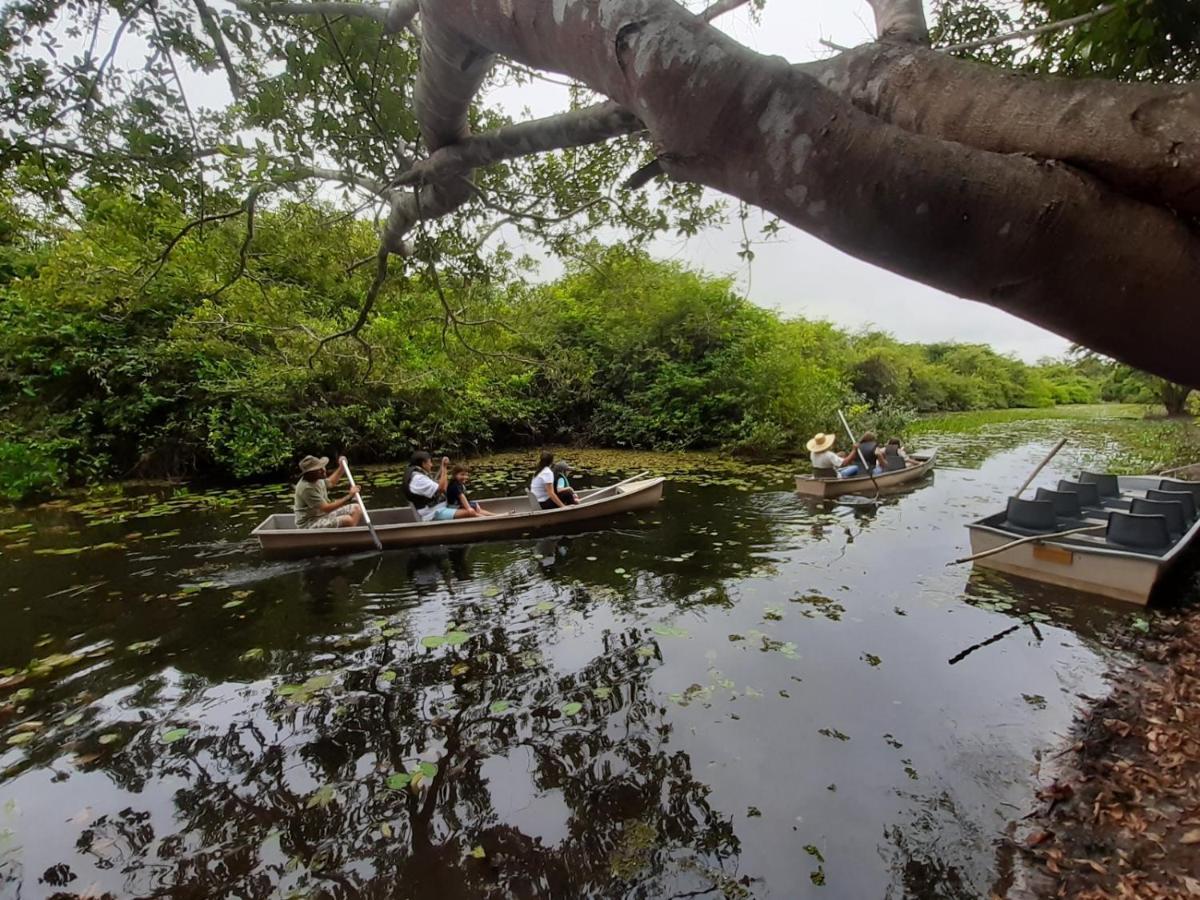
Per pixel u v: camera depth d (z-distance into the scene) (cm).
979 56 284
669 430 1459
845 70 95
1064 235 65
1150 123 64
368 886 236
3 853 252
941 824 261
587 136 189
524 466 1268
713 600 501
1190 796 262
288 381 1110
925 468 1057
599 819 268
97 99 274
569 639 433
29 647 429
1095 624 444
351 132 317
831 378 1479
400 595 520
